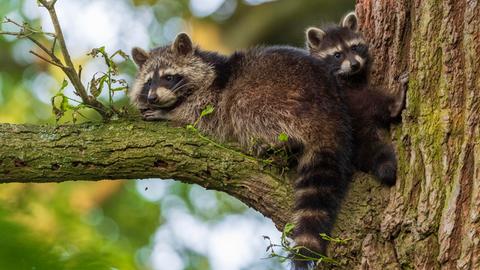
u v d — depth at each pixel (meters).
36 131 9.68
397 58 9.88
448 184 8.20
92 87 9.79
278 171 9.48
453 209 7.97
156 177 9.62
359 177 9.47
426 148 8.49
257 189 9.38
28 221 5.36
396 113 9.63
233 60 11.31
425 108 8.64
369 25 11.16
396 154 9.16
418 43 8.80
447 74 8.46
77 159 9.48
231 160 9.43
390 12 10.20
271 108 10.10
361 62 11.71
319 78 10.30
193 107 11.19
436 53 8.61
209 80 11.35
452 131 8.34
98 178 9.70
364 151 9.67
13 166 9.54
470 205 7.90
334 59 13.89
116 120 9.84
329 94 10.16
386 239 8.50
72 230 8.32
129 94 13.26
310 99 10.05
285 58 10.62
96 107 9.79
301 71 10.36
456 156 8.26
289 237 9.11
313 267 8.88
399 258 8.34
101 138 9.55
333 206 9.11
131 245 19.03
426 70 8.67
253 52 11.21
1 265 4.84
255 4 22.89
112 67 9.88
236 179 9.43
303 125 9.84
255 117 10.20
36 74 21.98
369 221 8.77
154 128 9.69
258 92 10.30
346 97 10.45
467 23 8.27
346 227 8.88
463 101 8.35
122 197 21.06
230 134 10.63
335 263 8.75
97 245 6.54
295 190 9.35
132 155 9.46
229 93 10.73
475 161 7.97
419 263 8.12
